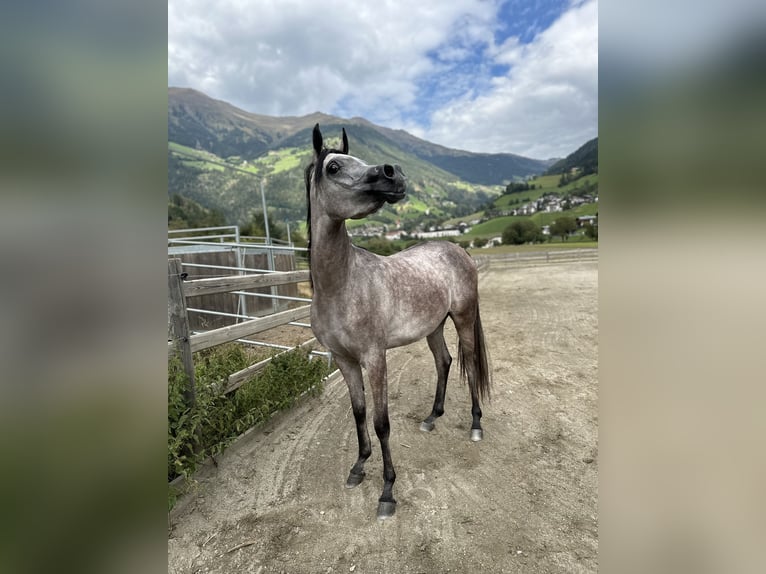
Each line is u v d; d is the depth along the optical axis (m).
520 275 13.48
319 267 2.06
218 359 3.10
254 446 2.80
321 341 2.29
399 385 3.91
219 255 6.59
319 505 2.20
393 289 2.37
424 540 1.94
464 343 3.02
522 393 3.60
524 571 1.75
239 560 1.85
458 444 2.78
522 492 2.26
